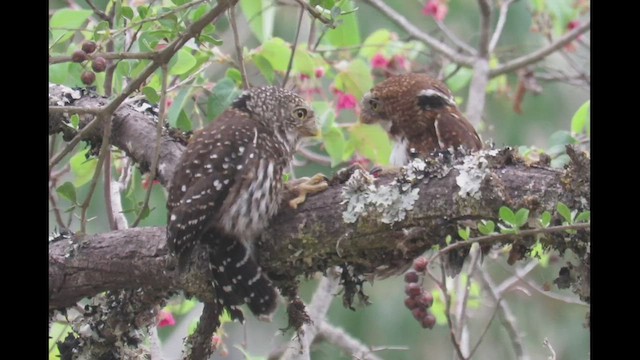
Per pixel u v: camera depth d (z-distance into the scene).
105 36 8.43
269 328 16.08
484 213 7.14
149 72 8.55
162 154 9.77
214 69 13.86
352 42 12.36
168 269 8.22
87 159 10.42
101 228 14.96
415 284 8.81
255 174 8.02
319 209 7.74
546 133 17.22
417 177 7.40
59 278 8.43
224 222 7.93
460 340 10.77
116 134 10.16
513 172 7.10
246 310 16.03
